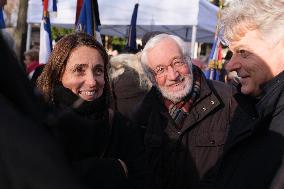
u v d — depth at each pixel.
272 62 1.48
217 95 2.42
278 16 1.45
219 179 1.62
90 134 1.65
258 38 1.49
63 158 0.71
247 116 1.60
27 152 0.67
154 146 2.41
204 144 2.35
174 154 2.38
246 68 1.54
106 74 2.03
